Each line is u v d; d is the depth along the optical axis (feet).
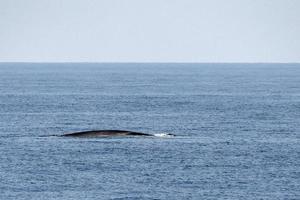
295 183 616.39
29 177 630.33
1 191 579.89
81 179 624.59
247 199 562.66
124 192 580.30
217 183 614.34
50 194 571.69
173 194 575.79
